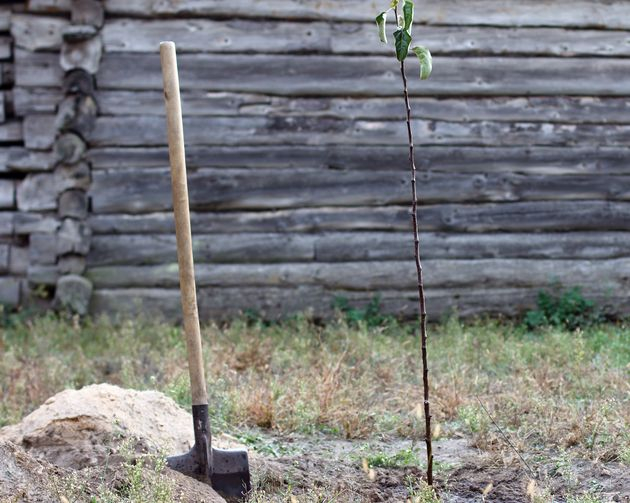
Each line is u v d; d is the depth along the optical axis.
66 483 4.47
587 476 5.12
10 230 8.84
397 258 9.08
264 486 5.00
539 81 9.12
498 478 5.14
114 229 8.84
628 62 9.22
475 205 9.14
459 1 9.01
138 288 8.88
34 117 8.83
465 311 9.10
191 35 8.82
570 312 8.96
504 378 6.73
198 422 4.79
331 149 8.98
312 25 8.92
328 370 6.59
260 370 7.04
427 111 9.04
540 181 9.19
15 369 6.99
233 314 8.92
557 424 5.64
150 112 8.83
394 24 8.97
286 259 8.98
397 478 5.18
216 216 8.93
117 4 8.75
